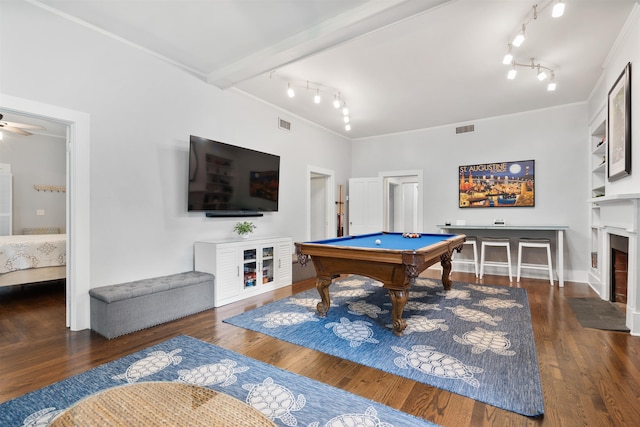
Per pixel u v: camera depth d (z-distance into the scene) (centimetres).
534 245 455
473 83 402
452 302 353
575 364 207
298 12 261
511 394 172
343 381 188
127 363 211
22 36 240
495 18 264
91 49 279
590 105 453
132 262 310
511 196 521
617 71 315
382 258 247
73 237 271
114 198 296
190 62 351
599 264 402
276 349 233
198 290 323
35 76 246
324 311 304
